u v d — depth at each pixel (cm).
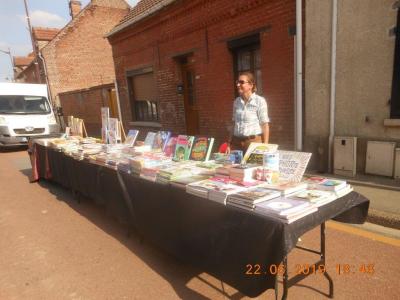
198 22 753
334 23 484
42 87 1351
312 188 246
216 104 763
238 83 388
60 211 507
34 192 637
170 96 924
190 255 278
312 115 540
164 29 876
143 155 395
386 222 363
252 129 392
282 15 566
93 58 2080
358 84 479
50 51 1898
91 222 451
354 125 496
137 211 354
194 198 261
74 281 304
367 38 457
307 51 528
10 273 328
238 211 220
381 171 476
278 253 192
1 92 1245
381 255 306
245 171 256
